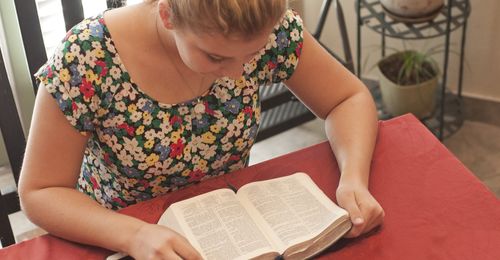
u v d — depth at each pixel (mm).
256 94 1108
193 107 1025
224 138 1088
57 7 1698
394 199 997
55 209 933
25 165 967
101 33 956
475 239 897
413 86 2168
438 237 907
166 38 943
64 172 977
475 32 2320
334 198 1009
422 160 1093
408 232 922
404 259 873
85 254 902
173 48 950
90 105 951
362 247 900
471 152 2301
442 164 1078
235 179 1063
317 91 1184
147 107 989
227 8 719
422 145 1136
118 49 960
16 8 1276
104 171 1104
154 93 986
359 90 1201
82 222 914
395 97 2232
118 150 1014
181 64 972
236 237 883
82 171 1174
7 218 1321
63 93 927
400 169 1072
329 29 2662
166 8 796
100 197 1160
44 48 1336
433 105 2297
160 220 946
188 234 891
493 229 915
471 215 948
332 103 1188
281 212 943
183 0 748
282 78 1164
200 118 1042
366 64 2662
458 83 2463
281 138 2523
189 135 1045
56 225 926
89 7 1679
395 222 945
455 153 2301
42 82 932
